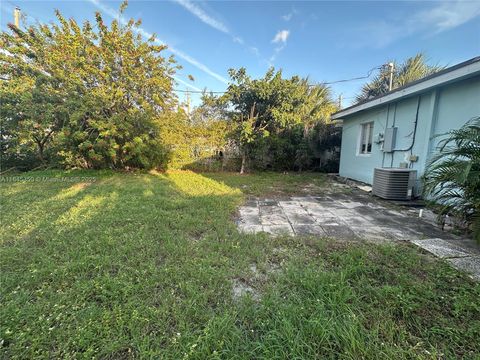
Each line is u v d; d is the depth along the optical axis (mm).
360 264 2018
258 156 9156
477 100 3662
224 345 1240
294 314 1430
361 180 6898
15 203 3887
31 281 1757
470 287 1729
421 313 1484
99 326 1344
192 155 9000
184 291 1699
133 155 7578
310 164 9852
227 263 2094
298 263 2129
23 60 7285
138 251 2283
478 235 2336
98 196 4461
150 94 8102
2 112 6215
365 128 6879
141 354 1182
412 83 4430
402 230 3045
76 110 6676
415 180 4707
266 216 3676
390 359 1149
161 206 3887
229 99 8625
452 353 1207
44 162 7727
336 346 1235
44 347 1228
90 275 1889
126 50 7441
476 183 2312
